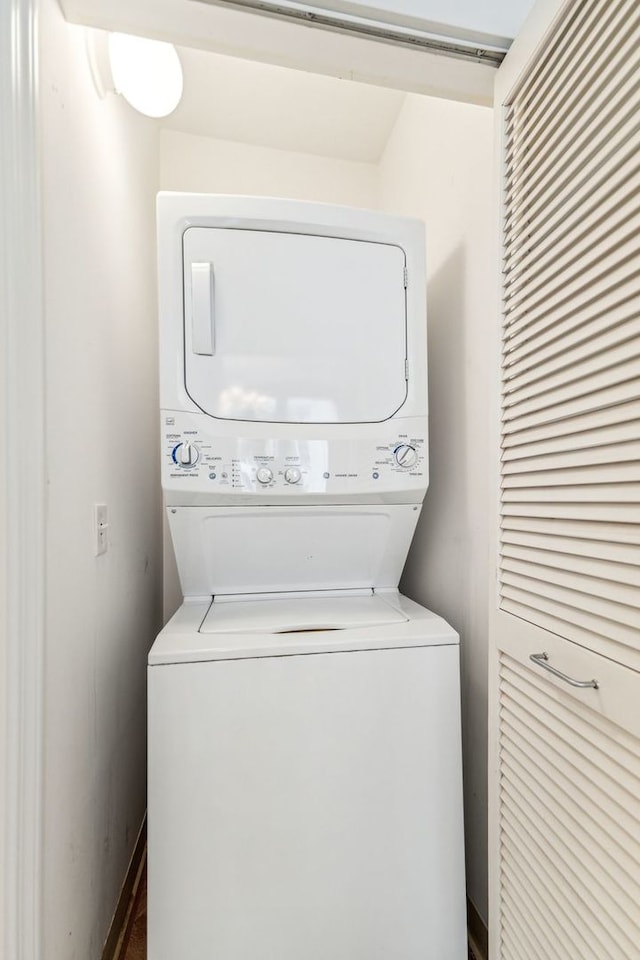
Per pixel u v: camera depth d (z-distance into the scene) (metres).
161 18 0.91
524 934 0.86
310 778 1.02
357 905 1.02
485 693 1.23
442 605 1.51
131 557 1.45
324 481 1.24
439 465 1.55
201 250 1.19
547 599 0.83
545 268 0.83
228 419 1.20
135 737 1.49
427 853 1.06
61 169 0.91
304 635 1.07
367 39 0.93
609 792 0.67
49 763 0.85
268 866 0.99
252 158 2.12
